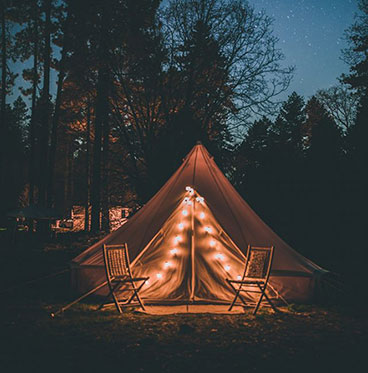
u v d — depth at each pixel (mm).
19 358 4129
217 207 7469
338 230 15289
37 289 8055
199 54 17219
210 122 17656
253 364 4039
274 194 17062
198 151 8242
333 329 5410
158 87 17156
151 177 16328
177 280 7145
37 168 40312
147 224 7445
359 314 6227
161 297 7004
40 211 19625
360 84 25109
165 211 7465
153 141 16828
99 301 6973
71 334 5031
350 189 15492
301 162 17469
